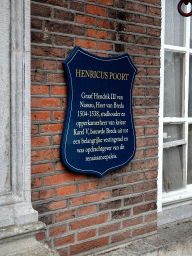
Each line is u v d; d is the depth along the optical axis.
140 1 2.61
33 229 1.83
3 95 1.79
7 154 1.83
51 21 2.12
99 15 2.36
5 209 1.82
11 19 1.78
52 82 2.15
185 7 3.26
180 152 3.31
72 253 2.30
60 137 2.21
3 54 1.77
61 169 2.22
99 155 2.36
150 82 2.71
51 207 2.19
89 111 2.29
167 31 3.12
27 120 1.87
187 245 2.77
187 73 3.28
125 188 2.60
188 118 3.32
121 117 2.48
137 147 2.66
